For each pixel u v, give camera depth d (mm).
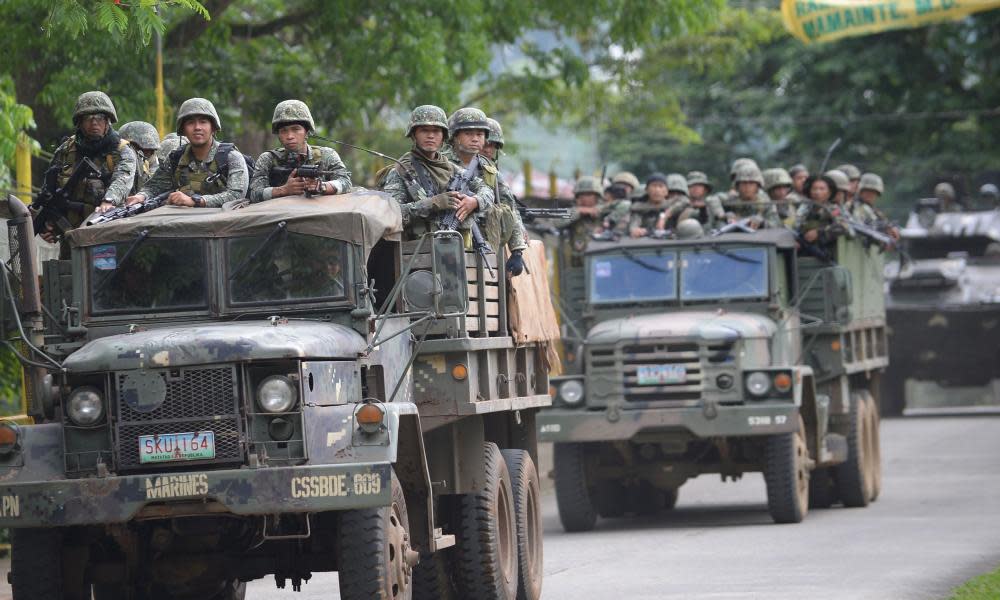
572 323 65938
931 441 101688
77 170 40906
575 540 60906
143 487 32188
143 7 41594
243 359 32656
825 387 70875
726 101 154250
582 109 122000
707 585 46000
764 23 128625
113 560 36219
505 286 44375
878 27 86562
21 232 34344
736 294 66875
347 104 79938
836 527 61406
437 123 42625
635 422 62844
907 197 152000
